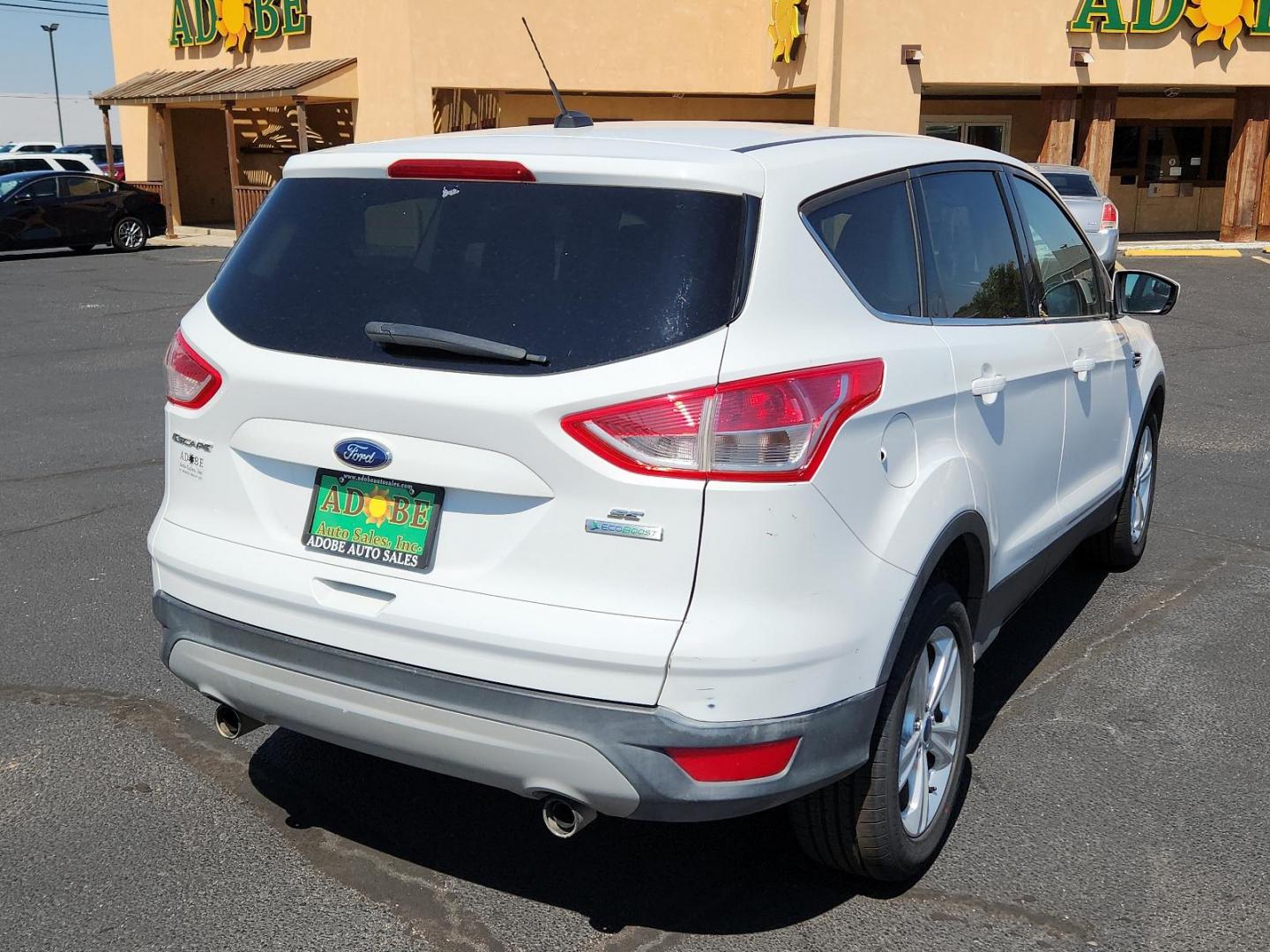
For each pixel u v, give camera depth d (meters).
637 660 2.62
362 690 2.88
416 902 3.23
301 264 3.11
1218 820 3.66
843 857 3.17
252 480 3.09
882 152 3.43
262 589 3.00
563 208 2.86
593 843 3.54
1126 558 5.77
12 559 5.96
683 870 3.40
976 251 3.82
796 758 2.75
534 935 3.10
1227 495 7.14
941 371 3.28
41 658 4.78
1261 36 21.38
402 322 2.87
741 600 2.66
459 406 2.73
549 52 22.31
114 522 6.56
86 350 12.27
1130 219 26.30
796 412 2.70
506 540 2.76
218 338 3.12
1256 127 22.52
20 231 22.84
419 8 21.62
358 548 2.92
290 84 22.92
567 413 2.66
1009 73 20.69
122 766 3.94
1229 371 11.16
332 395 2.89
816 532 2.75
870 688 2.88
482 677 2.74
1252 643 4.99
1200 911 3.21
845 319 2.98
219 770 3.93
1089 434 4.66
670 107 24.83
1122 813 3.70
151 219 24.97
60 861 3.39
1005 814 3.69
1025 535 4.02
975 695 4.53
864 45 20.03
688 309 2.70
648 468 2.63
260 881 3.32
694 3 22.75
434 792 3.83
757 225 2.81
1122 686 4.60
